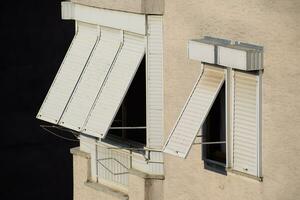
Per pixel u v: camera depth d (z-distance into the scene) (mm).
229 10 57688
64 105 65750
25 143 94125
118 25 64000
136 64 62500
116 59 63875
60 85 66688
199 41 58719
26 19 94812
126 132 65500
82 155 68625
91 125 63281
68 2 67375
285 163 55844
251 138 57094
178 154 57969
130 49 63344
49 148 94125
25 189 93938
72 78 66188
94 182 68312
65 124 65125
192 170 61188
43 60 95000
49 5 95312
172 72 61750
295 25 54438
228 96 57844
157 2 61812
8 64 94250
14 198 93875
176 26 61062
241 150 57688
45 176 94125
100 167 67625
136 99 64500
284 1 54750
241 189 58125
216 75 58375
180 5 60656
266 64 55969
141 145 64188
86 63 65688
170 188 62875
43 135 94188
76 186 69500
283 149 55812
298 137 55062
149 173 63594
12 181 93875
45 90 94875
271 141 56250
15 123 94188
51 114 66375
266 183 56812
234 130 57844
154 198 63594
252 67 56031
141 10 62062
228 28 57875
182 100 61312
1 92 94000
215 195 59812
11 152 94000
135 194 64312
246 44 56969
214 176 59719
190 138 57812
